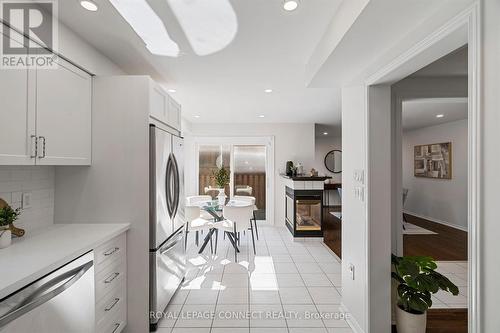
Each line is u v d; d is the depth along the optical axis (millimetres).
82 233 1783
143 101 2074
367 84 1923
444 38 1187
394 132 2252
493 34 932
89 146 2035
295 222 4691
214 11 1621
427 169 6441
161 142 2258
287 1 1526
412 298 1894
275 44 2074
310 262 3639
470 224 1025
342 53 1733
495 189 930
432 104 4078
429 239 4801
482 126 977
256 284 2941
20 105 1400
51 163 1619
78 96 1893
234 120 5477
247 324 2195
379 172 1910
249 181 5867
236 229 3861
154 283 2115
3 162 1305
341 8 1529
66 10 1577
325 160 8211
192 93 3455
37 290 1167
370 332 1903
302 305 2502
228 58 2334
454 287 1789
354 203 2156
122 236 2010
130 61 2383
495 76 926
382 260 1906
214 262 3625
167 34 1911
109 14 1629
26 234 1764
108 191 2078
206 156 5879
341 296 2613
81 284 1473
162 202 2273
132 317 2061
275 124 5777
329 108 4367
